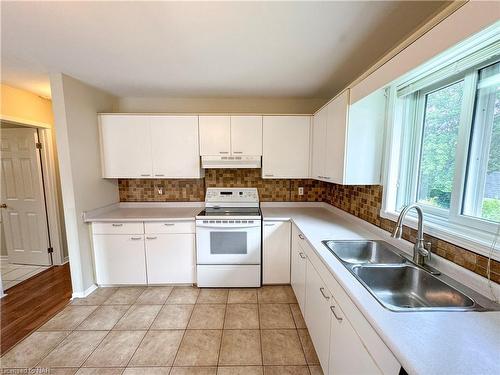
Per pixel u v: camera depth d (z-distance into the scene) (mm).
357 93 1546
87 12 1212
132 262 2451
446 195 1318
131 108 2791
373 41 1503
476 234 1067
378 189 1773
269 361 1563
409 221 1430
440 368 609
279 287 2486
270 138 2570
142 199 2889
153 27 1350
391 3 1144
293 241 2307
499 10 686
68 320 1978
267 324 1918
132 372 1483
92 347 1682
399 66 1137
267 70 1963
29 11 1198
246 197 2654
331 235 1767
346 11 1205
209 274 2430
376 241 1618
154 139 2541
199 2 1142
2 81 2242
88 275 2379
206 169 2867
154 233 2422
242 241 2396
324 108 2143
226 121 2541
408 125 1569
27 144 2898
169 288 2480
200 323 1935
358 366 929
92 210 2410
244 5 1161
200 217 2355
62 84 2025
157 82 2256
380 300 909
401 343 692
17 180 2975
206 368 1511
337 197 2539
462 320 800
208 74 2053
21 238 3064
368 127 1669
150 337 1780
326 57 1725
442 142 1347
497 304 895
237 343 1718
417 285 1209
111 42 1519
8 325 1924
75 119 2176
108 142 2516
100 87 2404
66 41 1503
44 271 2914
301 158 2594
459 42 827
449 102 1293
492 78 1035
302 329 1861
